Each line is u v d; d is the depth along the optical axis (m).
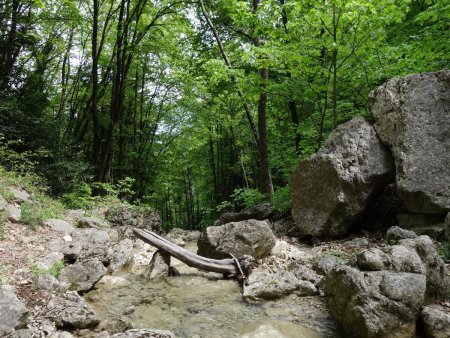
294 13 7.79
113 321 4.25
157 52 16.00
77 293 4.76
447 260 4.95
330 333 3.96
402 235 5.36
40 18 13.15
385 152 6.88
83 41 18.36
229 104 16.39
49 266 5.25
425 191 5.90
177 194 30.98
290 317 4.36
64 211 9.02
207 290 5.50
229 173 23.98
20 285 4.54
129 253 6.68
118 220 9.59
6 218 6.41
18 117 11.01
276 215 10.05
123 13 14.39
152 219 10.30
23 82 12.49
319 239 7.36
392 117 6.77
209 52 15.14
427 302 3.97
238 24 12.28
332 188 7.06
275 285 5.01
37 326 3.83
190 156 24.56
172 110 20.28
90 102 17.25
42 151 10.06
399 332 3.48
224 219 11.21
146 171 22.39
